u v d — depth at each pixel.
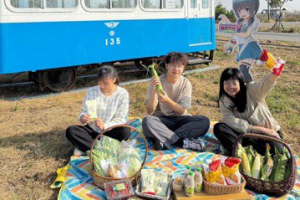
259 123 3.84
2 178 3.70
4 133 4.96
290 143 4.66
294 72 9.74
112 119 3.97
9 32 6.18
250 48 5.25
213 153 4.02
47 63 6.76
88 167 3.67
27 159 4.12
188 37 9.12
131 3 7.84
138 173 3.23
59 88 7.52
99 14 7.36
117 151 3.50
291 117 5.75
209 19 9.64
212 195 2.92
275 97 7.06
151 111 4.20
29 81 8.04
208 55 10.46
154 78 4.05
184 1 8.85
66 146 4.48
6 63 6.20
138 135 4.62
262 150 3.85
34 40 6.52
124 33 7.85
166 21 8.57
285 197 3.06
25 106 6.39
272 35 22.19
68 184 3.33
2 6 6.05
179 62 4.00
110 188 3.04
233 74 3.70
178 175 3.40
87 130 4.02
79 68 9.86
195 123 4.16
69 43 7.01
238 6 5.36
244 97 3.80
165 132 4.09
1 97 7.06
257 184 3.13
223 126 3.87
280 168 3.19
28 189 3.48
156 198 2.94
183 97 4.23
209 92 7.54
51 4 6.66
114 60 7.79
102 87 3.88
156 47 8.49
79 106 6.46
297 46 15.27
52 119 5.65
